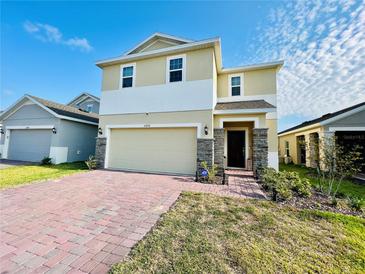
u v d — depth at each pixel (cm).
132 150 1038
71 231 339
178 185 696
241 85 1138
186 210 445
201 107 913
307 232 350
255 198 549
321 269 249
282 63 1062
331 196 590
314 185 765
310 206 495
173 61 995
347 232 353
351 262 265
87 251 278
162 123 975
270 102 1080
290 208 470
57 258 260
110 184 702
